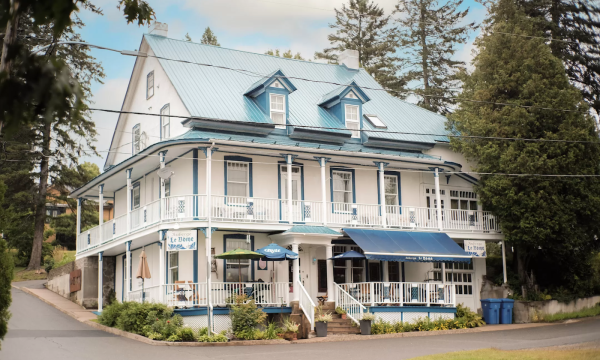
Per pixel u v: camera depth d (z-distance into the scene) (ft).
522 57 112.47
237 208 94.53
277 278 98.58
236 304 85.92
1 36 30.63
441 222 108.68
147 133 111.34
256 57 118.62
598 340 75.77
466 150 112.78
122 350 71.41
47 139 147.13
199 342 77.41
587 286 116.98
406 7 188.96
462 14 185.37
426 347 74.38
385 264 105.70
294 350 72.49
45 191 149.79
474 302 115.65
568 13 145.79
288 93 105.81
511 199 108.17
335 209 105.70
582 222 111.14
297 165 104.32
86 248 119.24
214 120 92.07
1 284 47.85
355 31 200.23
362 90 117.50
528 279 116.26
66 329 89.25
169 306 85.56
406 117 121.80
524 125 109.29
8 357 64.95
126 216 102.99
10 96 20.33
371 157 104.27
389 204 112.16
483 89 114.83
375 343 79.46
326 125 108.58
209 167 90.63
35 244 151.23
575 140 107.45
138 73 115.85
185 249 85.51
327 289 97.86
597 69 144.46
